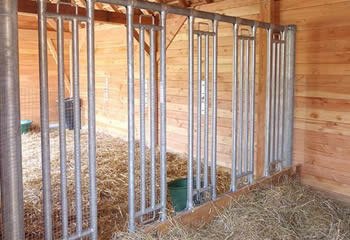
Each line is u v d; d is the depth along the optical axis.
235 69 2.89
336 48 3.26
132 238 2.17
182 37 4.95
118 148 5.64
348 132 3.25
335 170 3.38
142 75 2.19
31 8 4.01
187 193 2.67
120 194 3.61
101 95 7.00
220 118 4.51
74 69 1.85
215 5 4.44
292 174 3.57
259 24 3.10
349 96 3.21
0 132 1.55
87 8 1.88
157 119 5.39
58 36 1.78
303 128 3.58
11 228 1.62
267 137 3.36
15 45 1.55
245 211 2.81
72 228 2.75
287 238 2.53
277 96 3.48
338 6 3.21
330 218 2.88
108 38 6.62
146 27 2.19
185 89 5.01
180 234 2.39
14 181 1.60
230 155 4.43
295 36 3.50
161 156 2.39
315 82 3.44
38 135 6.51
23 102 7.04
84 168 4.44
